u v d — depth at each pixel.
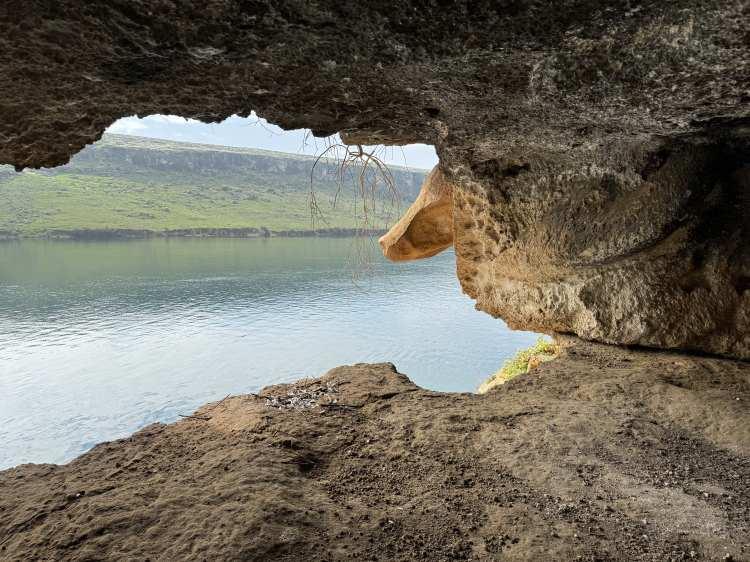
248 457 3.16
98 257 63.22
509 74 3.11
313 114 3.91
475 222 7.20
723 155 5.02
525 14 2.43
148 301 40.34
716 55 2.50
